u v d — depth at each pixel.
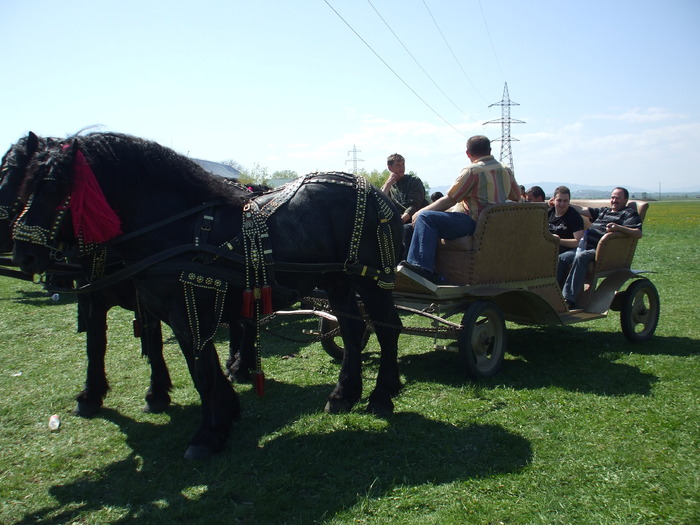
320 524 2.77
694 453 3.34
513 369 5.18
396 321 4.30
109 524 2.87
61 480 3.34
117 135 3.54
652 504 2.81
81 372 5.38
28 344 6.47
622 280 5.79
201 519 2.86
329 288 4.36
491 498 2.94
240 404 4.38
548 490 2.99
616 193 6.45
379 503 2.93
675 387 4.48
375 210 4.07
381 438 3.73
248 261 3.49
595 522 2.67
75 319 7.84
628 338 6.01
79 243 3.41
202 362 3.51
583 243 6.07
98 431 4.04
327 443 3.68
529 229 5.12
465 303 5.02
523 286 5.23
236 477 3.29
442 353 5.87
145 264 3.37
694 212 55.78
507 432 3.74
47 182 3.18
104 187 3.40
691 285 9.91
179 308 3.45
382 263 4.12
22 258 3.20
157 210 3.51
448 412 4.14
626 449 3.42
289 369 5.46
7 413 4.35
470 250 4.77
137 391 4.86
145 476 3.36
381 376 4.27
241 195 3.81
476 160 5.09
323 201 3.89
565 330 6.82
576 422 3.86
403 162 6.48
